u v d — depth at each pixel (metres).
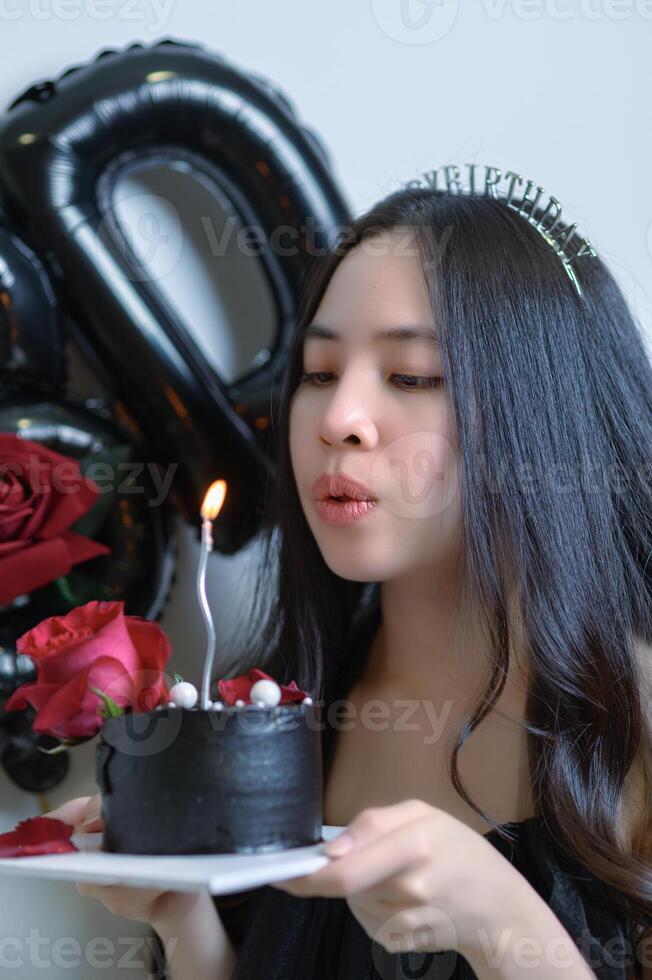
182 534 1.09
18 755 1.01
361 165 1.14
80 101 0.98
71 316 1.02
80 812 0.74
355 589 0.94
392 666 0.89
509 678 0.83
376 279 0.79
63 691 0.57
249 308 1.12
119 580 1.01
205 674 0.60
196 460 1.01
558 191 1.18
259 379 1.06
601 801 0.77
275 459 1.00
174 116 1.00
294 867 0.50
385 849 0.53
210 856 0.53
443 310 0.78
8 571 0.92
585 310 0.87
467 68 1.16
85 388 1.08
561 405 0.83
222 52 1.11
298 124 1.06
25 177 0.97
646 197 1.19
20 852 0.56
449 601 0.83
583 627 0.81
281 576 0.93
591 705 0.80
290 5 1.12
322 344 0.81
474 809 0.78
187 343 1.03
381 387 0.78
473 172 0.96
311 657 0.91
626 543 0.89
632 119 1.20
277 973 0.80
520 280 0.82
